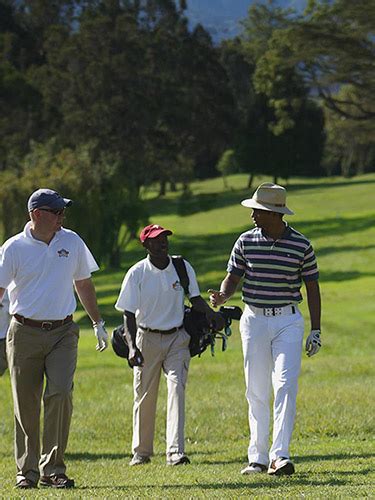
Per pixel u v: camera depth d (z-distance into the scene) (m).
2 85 171.38
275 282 19.59
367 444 25.22
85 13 184.62
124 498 15.63
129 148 175.75
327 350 61.75
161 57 183.50
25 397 18.72
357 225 164.00
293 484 17.31
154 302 23.31
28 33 197.75
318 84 139.88
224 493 16.08
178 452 23.19
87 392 44.25
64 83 173.88
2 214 120.38
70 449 28.47
